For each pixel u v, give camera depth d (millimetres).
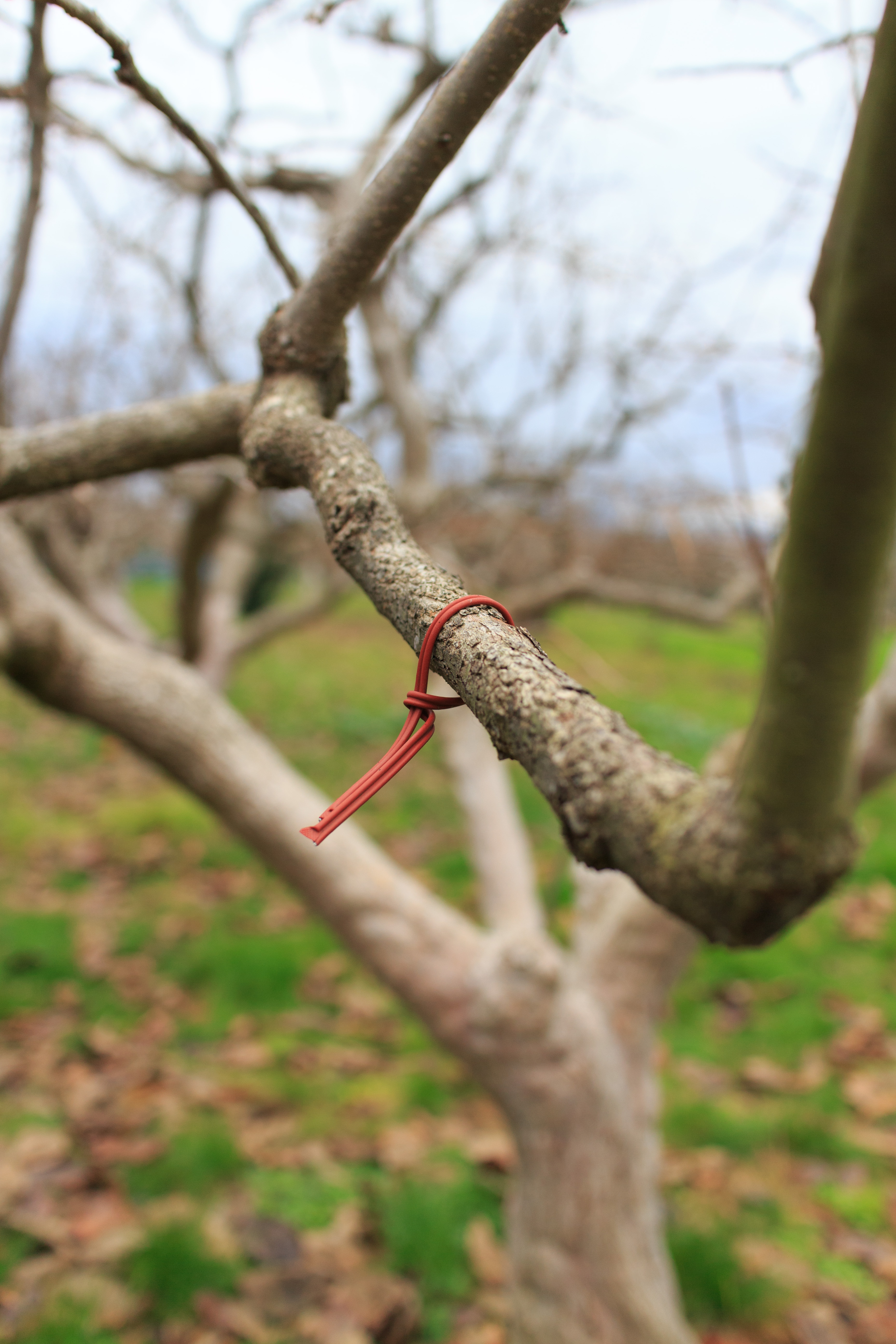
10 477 1256
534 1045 2262
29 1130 3461
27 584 2449
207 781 2457
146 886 5793
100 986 4594
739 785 675
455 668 673
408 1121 3691
